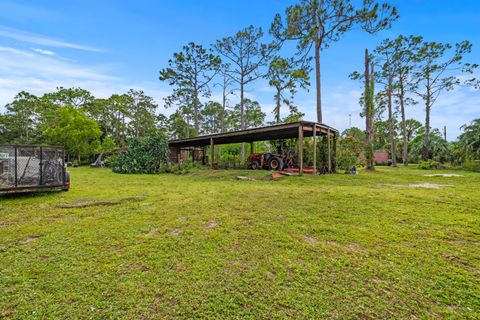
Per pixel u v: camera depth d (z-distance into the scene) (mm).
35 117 29328
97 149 22047
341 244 2508
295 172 10742
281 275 1890
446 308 1493
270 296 1616
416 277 1854
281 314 1439
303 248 2404
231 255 2246
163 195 5379
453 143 19031
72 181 8453
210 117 36812
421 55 17906
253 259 2164
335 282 1789
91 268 1986
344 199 4785
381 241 2578
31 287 1704
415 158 23797
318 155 12164
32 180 5270
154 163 12922
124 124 32781
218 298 1594
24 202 4570
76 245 2477
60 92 28219
